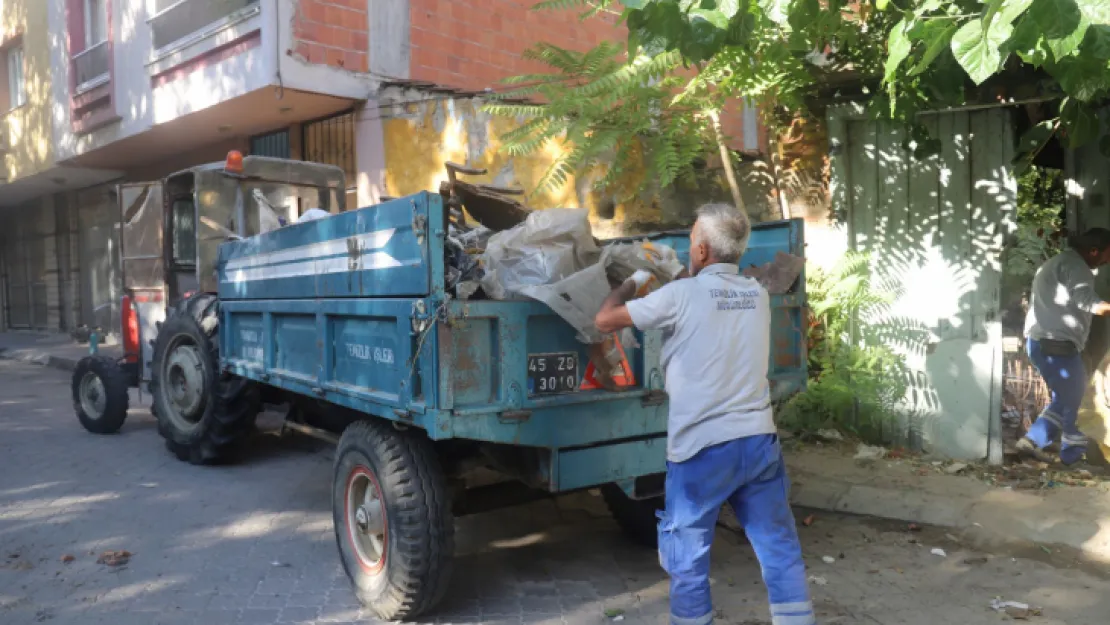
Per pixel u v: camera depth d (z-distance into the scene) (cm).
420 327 330
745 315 303
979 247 603
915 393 630
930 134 618
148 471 644
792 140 712
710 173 828
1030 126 625
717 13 316
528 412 344
